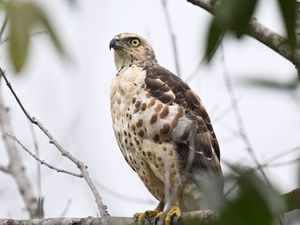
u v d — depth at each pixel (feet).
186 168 35.76
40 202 35.45
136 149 39.91
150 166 39.91
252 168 15.58
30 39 18.65
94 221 32.76
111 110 41.37
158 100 39.42
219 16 14.85
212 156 39.60
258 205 14.89
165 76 40.78
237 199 14.99
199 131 39.65
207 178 38.45
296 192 16.71
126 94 40.11
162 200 40.16
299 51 22.07
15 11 18.49
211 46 15.56
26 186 45.06
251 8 14.58
